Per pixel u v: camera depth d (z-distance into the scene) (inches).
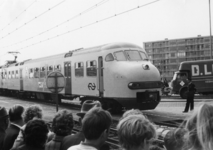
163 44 5393.7
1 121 205.6
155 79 550.9
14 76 1163.3
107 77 572.1
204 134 87.4
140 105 532.1
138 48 597.6
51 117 577.9
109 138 368.8
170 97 1094.4
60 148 153.8
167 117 515.2
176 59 5255.9
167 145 132.9
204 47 5059.1
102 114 120.0
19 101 1023.6
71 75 709.9
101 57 593.6
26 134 135.0
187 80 984.3
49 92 850.8
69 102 1005.8
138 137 102.0
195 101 850.8
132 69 533.6
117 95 547.8
